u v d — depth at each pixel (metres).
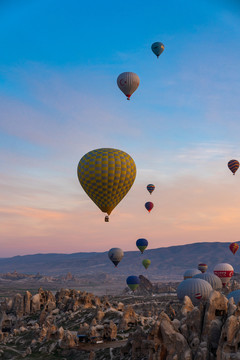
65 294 199.88
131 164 126.56
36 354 130.75
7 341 153.88
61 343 130.75
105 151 125.56
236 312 79.06
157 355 81.00
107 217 129.88
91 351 114.44
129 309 145.62
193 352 79.44
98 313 160.38
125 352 103.44
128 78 137.62
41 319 178.62
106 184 123.12
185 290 129.88
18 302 194.12
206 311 82.31
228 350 74.75
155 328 82.62
